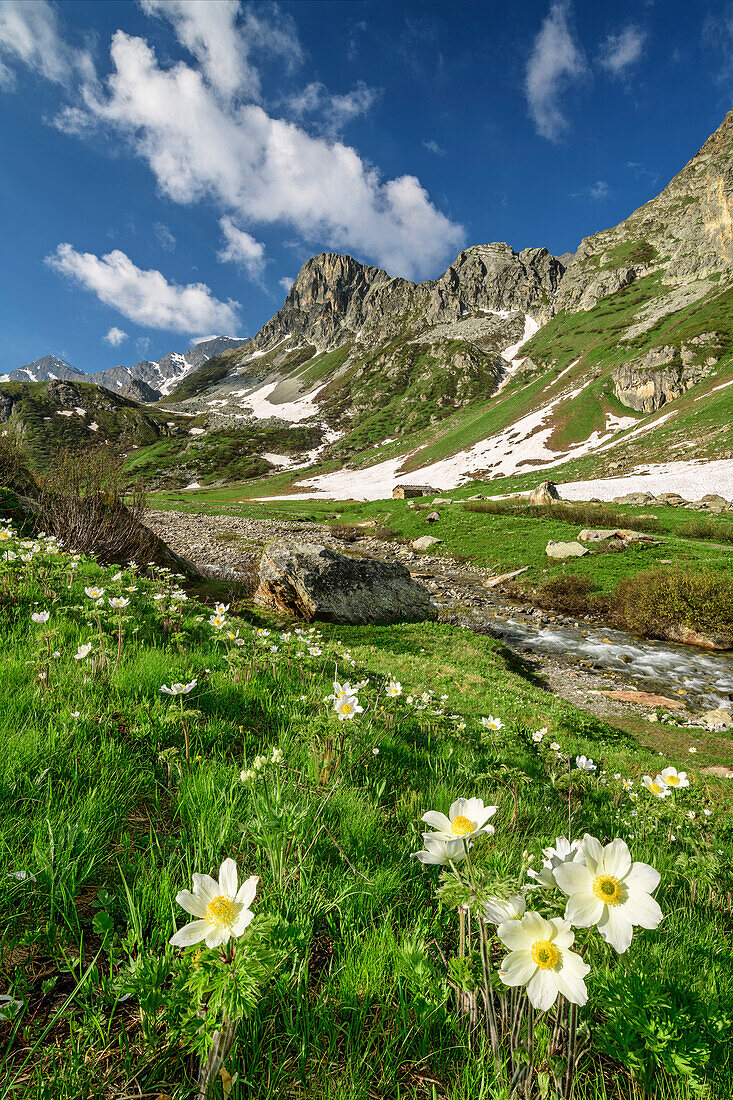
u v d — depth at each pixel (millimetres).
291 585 17453
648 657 19062
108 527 13922
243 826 2453
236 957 1282
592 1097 1527
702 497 51906
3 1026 1529
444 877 1544
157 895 1999
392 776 4012
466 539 40156
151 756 3264
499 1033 1590
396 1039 1614
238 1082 1418
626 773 8008
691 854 3648
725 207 173375
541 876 1404
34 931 1829
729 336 111812
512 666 16578
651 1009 1572
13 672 3830
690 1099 1458
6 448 13836
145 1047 1490
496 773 4266
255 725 4309
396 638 16609
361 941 1958
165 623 6613
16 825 2229
